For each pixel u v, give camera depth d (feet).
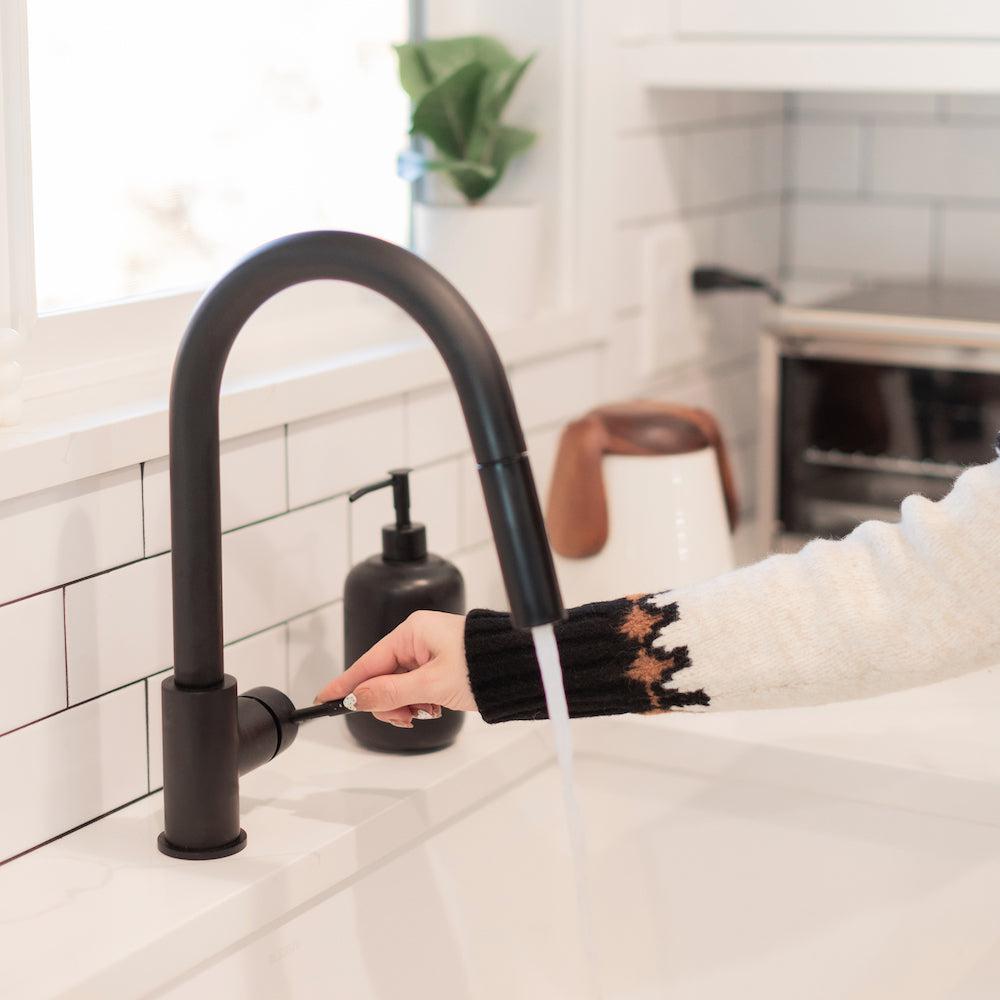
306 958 2.66
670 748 3.21
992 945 2.94
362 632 3.00
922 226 5.25
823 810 3.08
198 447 2.43
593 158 4.16
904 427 4.44
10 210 2.75
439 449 3.64
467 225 3.91
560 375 4.16
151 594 2.81
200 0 3.38
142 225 3.29
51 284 3.06
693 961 3.25
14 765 2.57
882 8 3.91
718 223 4.95
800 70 4.05
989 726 3.21
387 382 3.36
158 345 3.22
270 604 3.13
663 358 4.64
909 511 2.40
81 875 2.53
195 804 2.56
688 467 3.63
